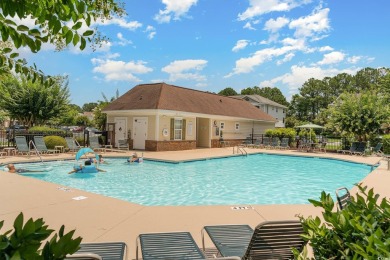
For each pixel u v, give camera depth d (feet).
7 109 84.74
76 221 19.92
